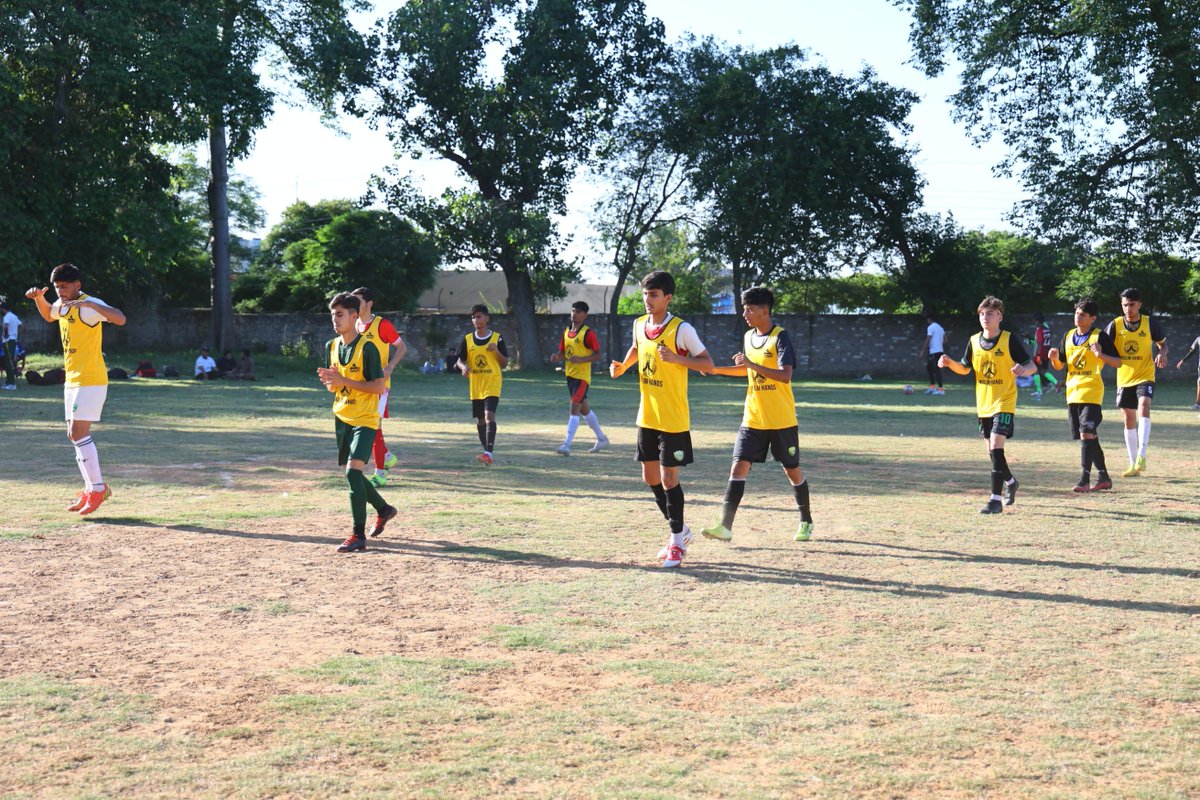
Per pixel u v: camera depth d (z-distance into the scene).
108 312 8.27
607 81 38.06
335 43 35.47
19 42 26.67
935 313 40.25
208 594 5.82
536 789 3.29
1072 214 34.16
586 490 9.93
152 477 10.54
